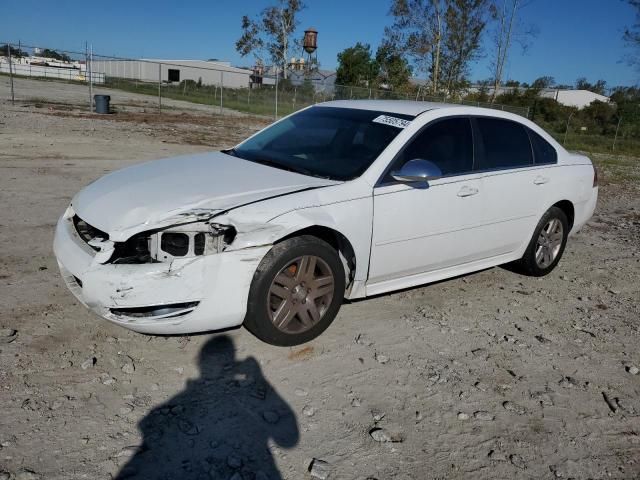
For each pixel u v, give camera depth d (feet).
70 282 11.60
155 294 10.10
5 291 13.50
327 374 11.23
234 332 12.49
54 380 10.14
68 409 9.40
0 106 64.64
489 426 10.09
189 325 10.61
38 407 9.37
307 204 11.58
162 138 49.29
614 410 10.98
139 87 147.84
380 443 9.32
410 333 13.38
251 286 11.00
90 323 12.29
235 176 12.61
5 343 11.16
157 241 10.27
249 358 11.50
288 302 11.60
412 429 9.79
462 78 132.98
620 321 15.39
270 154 14.60
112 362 10.88
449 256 14.70
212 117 81.92
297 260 11.46
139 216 10.53
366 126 14.39
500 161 15.78
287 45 156.25
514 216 16.12
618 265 20.83
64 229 11.90
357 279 12.77
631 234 26.43
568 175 17.74
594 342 13.93
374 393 10.75
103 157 35.35
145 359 11.13
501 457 9.29
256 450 8.89
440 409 10.45
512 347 13.21
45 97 87.20
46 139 40.96
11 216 19.71
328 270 11.96
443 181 13.99
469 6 124.77
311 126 15.37
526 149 16.75
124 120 63.21
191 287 10.28
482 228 15.21
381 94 99.19
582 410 10.89
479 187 14.84
